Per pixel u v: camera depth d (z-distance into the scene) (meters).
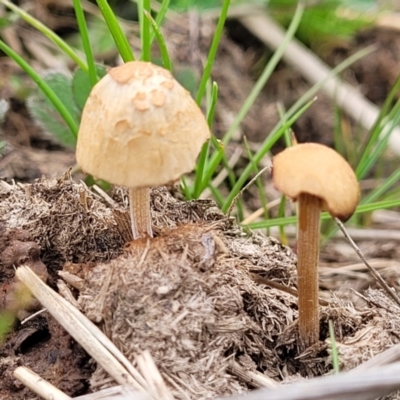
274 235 0.23
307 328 0.15
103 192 0.19
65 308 0.15
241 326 0.15
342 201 0.13
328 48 0.31
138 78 0.13
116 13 0.28
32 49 0.26
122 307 0.14
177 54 0.27
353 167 0.24
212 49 0.19
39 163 0.23
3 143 0.20
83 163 0.13
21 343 0.16
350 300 0.18
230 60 0.29
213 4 0.26
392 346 0.15
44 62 0.26
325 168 0.13
